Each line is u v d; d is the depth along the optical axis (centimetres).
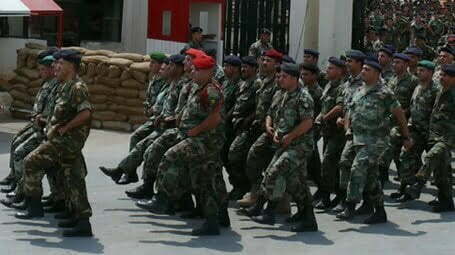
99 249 766
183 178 848
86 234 814
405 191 1056
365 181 879
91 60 1648
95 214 934
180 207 942
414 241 829
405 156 1062
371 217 911
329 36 2189
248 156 948
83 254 746
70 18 2323
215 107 801
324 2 2191
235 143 997
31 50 1775
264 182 840
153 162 966
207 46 2292
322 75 1196
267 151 935
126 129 1644
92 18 2356
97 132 1631
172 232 849
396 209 1004
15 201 938
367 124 884
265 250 780
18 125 1709
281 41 2180
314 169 1023
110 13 2350
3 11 1608
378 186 904
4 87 2088
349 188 878
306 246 799
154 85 1084
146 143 1012
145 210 962
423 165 1000
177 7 2247
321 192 1025
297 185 844
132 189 1027
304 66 1028
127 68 1614
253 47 1700
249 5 2152
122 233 839
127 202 1011
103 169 1020
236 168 1013
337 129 987
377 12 2767
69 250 759
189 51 853
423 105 1048
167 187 846
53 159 809
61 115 788
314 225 866
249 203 947
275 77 959
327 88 1009
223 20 2212
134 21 2302
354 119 895
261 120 965
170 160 832
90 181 1153
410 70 1224
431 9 3209
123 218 916
